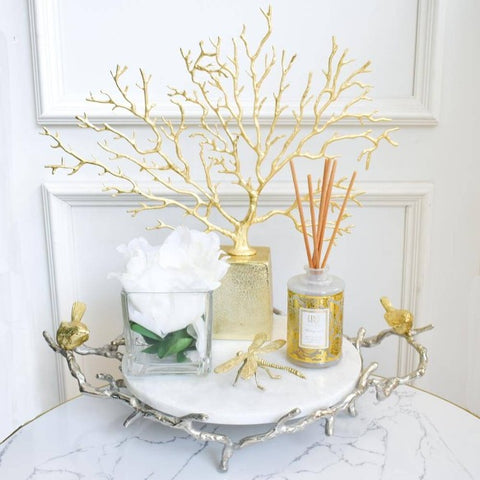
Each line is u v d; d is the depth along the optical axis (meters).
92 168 0.98
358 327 1.04
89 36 0.93
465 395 1.05
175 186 0.98
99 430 0.81
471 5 0.93
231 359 0.76
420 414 0.84
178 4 0.93
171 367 0.76
